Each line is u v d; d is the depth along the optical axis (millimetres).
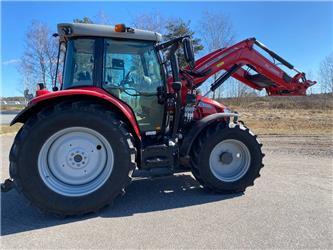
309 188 4199
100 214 3324
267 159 6137
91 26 3666
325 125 11617
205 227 2965
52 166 3350
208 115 4230
